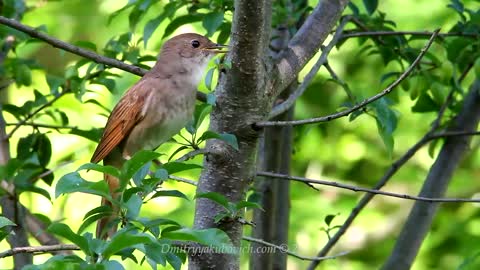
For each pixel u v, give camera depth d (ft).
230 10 31.40
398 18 53.83
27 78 36.11
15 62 35.99
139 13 32.91
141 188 21.03
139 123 30.04
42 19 56.70
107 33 56.29
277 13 34.17
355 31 36.47
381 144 57.88
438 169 36.63
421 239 36.19
